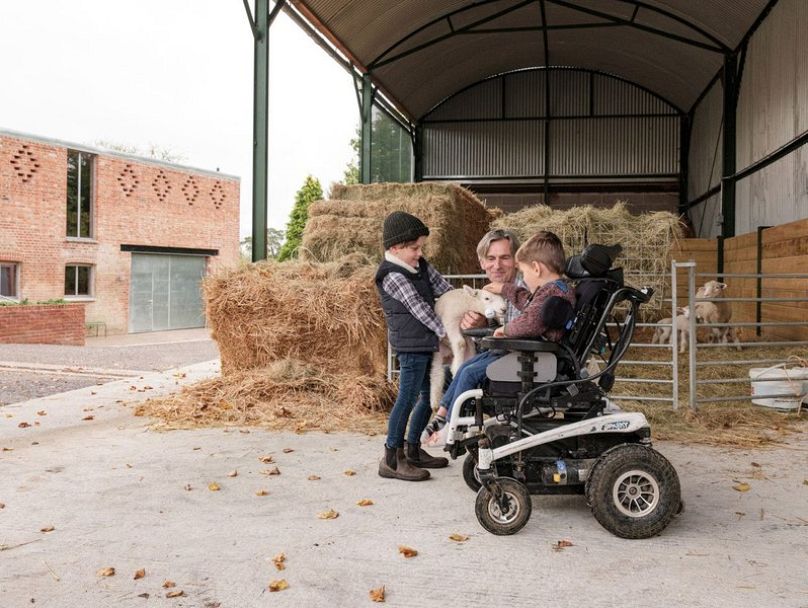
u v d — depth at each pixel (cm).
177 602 221
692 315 494
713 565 245
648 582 232
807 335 759
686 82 1442
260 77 777
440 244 610
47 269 1697
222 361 589
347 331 543
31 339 1402
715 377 632
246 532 280
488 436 292
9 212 1603
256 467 377
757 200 1086
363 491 334
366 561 251
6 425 499
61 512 305
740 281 1030
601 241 709
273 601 221
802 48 883
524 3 1269
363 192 663
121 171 1884
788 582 231
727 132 1215
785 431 455
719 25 1148
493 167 1677
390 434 354
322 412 505
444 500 320
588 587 229
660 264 708
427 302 359
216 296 564
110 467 378
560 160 1652
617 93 1627
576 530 280
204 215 2155
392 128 1520
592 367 386
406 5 1134
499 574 239
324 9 1006
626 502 274
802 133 877
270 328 556
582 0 1257
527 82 1655
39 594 227
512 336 286
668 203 1644
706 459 387
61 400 606
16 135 1608
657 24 1276
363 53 1233
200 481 351
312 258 621
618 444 285
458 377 315
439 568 245
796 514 297
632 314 293
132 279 1950
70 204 1778
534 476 286
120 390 666
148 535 277
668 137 1605
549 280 296
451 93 1673
